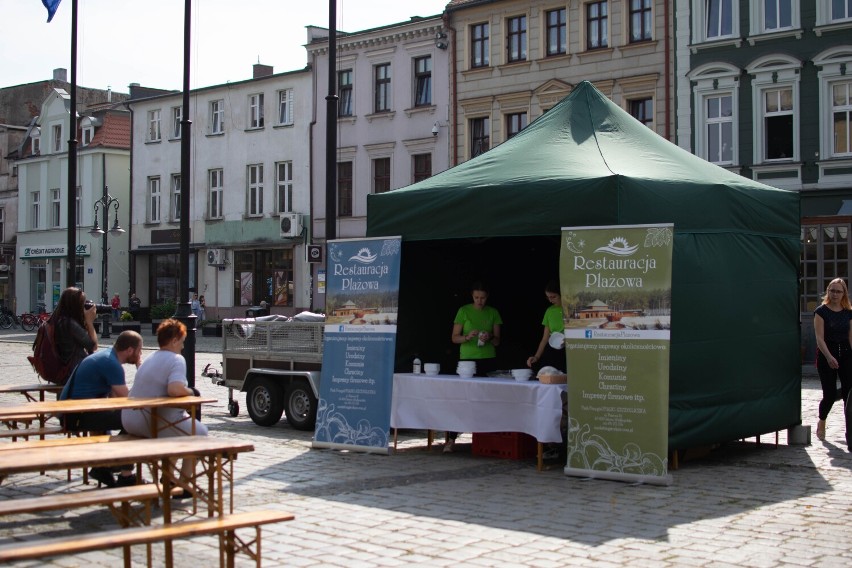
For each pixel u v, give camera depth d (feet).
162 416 27.81
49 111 186.50
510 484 31.14
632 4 109.81
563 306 32.27
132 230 167.73
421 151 128.98
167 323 28.53
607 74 111.14
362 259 38.06
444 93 126.11
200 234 157.38
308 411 43.65
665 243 30.71
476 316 39.63
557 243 47.39
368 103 134.82
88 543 16.85
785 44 98.37
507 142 40.37
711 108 103.50
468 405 35.78
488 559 22.12
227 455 24.62
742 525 25.61
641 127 40.24
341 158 138.31
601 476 31.58
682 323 33.09
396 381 37.73
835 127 96.12
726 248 35.47
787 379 39.27
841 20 95.14
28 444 23.94
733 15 101.35
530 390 34.06
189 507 27.30
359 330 37.99
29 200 190.49
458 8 122.62
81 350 34.22
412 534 24.49
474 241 45.52
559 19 115.85
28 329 167.53
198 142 157.79
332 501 28.53
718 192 35.35
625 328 31.24
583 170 34.22
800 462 35.53
